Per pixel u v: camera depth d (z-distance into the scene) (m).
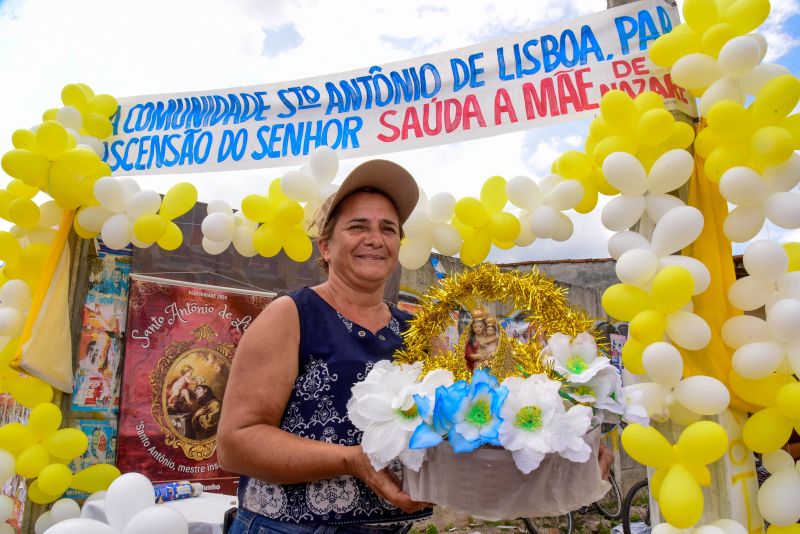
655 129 1.95
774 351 1.82
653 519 2.02
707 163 2.01
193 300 4.06
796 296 1.88
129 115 2.96
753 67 1.96
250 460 1.53
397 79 2.68
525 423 1.31
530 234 2.58
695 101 2.29
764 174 1.94
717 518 1.94
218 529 2.56
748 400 1.92
